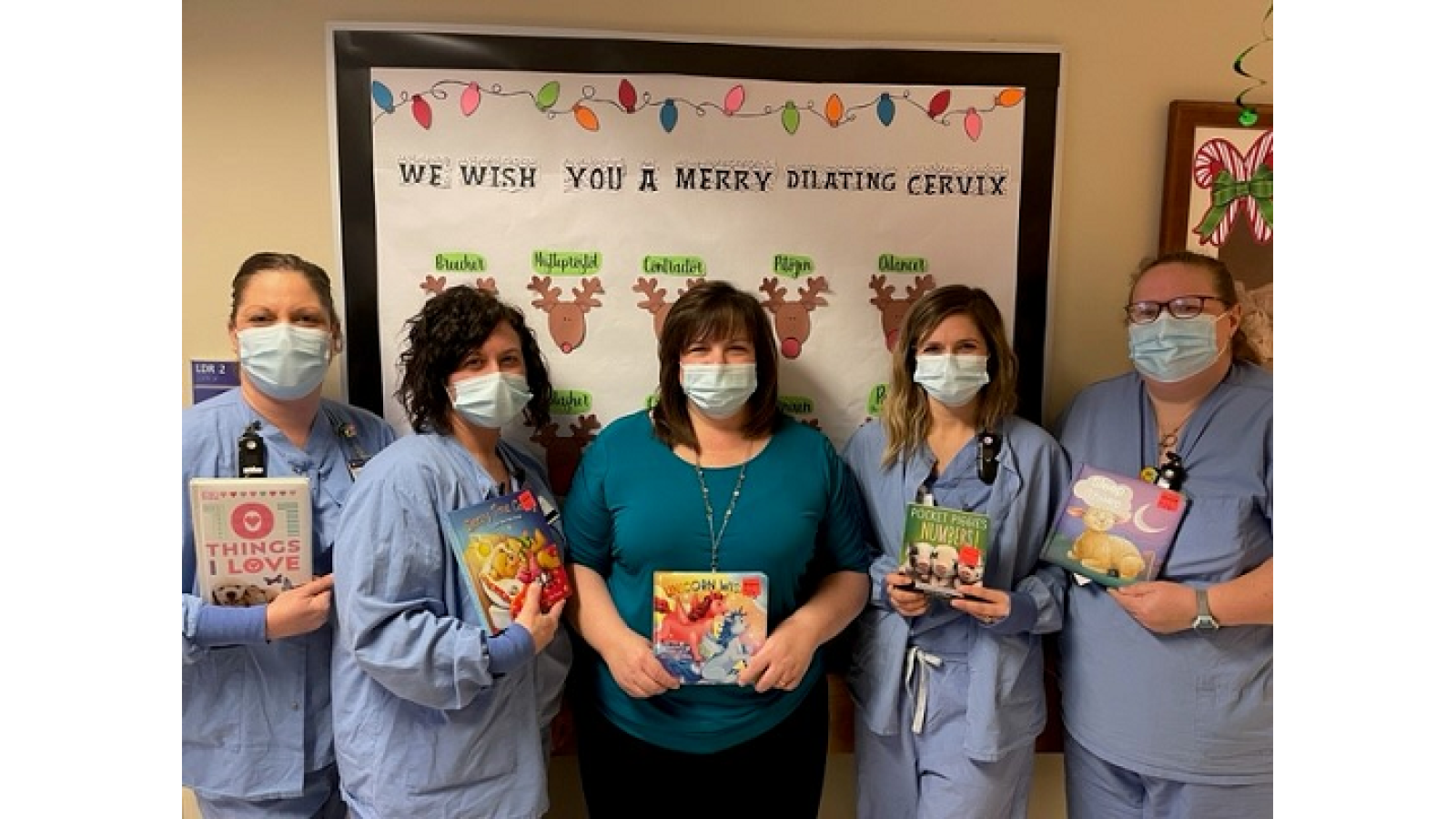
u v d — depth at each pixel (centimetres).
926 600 156
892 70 179
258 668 146
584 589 154
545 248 178
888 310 184
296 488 141
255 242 176
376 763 137
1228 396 156
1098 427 166
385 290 177
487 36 173
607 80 175
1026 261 185
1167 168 183
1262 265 184
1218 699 151
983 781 158
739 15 177
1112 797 162
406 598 135
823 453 159
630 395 183
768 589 150
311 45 173
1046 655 187
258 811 149
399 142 174
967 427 164
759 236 181
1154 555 152
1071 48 183
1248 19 184
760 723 153
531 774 144
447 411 146
